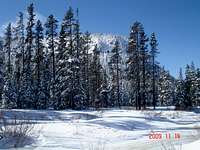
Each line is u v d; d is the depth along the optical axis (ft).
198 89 288.30
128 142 51.88
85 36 228.02
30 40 198.80
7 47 217.36
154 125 85.10
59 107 170.50
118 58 249.34
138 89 212.64
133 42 214.69
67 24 188.55
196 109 212.02
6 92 177.88
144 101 218.18
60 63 177.06
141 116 108.27
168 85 330.13
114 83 269.44
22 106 177.99
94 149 44.11
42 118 93.50
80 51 213.25
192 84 287.48
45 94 187.32
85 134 58.34
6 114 89.20
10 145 44.34
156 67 231.71
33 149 43.04
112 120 80.48
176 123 98.07
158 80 330.34
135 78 214.48
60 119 92.22
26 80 187.01
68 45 180.86
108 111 141.49
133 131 67.67
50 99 184.85
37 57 197.57
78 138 53.93
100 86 248.32
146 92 221.87
